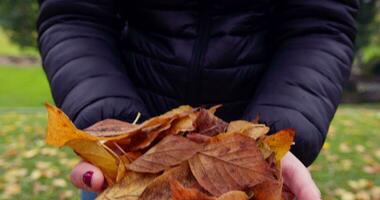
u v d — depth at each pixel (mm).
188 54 995
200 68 996
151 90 1034
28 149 3420
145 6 1003
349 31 1005
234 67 1012
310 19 997
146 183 654
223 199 598
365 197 2699
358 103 7906
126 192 649
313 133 879
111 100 886
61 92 919
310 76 929
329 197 2699
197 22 990
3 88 8016
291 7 1008
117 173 665
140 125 720
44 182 2805
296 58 964
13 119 4480
